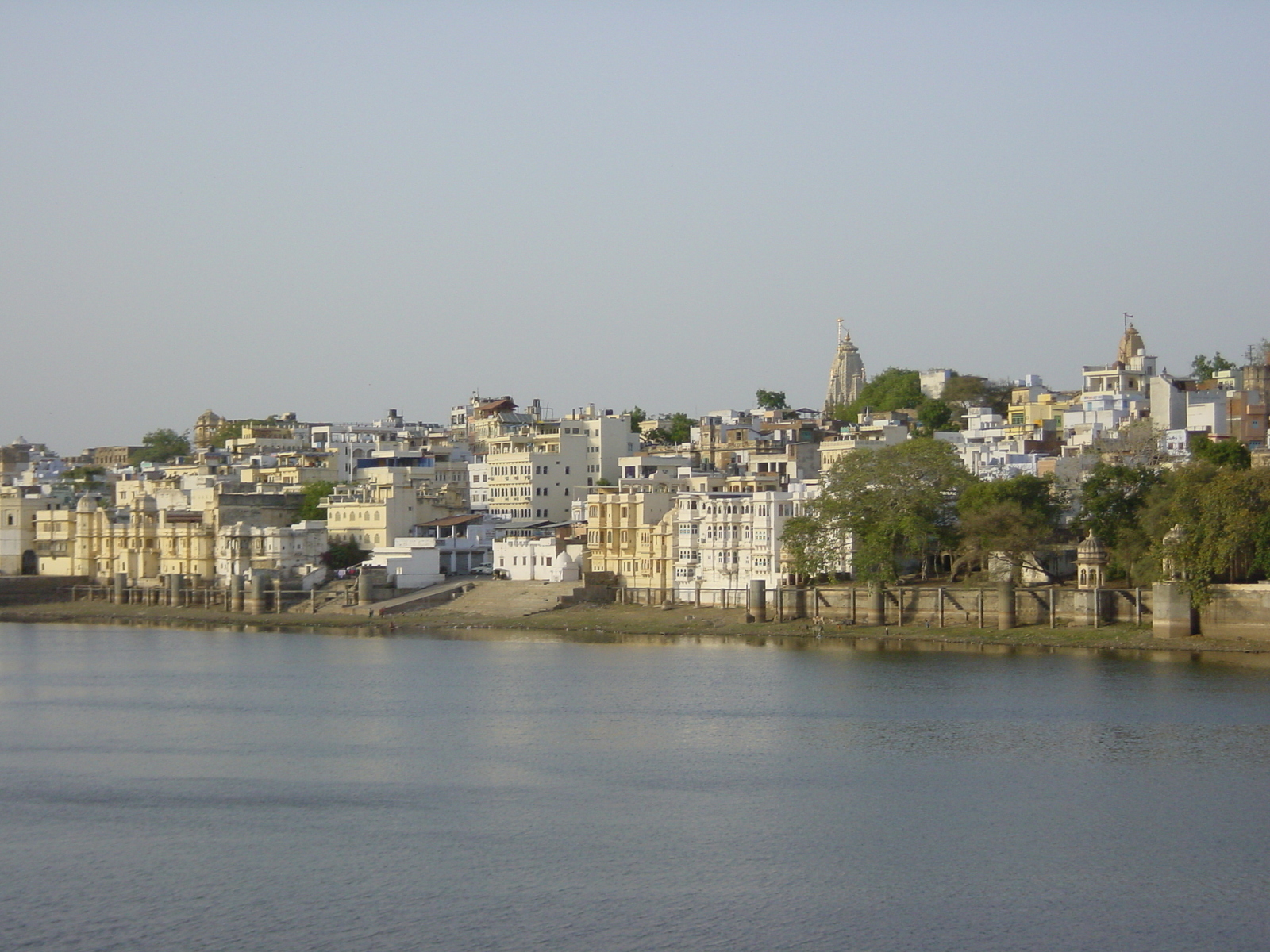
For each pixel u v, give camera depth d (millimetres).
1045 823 115000
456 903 99562
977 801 120812
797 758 136000
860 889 101500
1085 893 100438
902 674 175750
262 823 117500
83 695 177750
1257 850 108250
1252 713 147875
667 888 101875
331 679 186375
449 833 114188
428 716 159625
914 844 110438
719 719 153500
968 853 108312
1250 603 178000
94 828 116438
